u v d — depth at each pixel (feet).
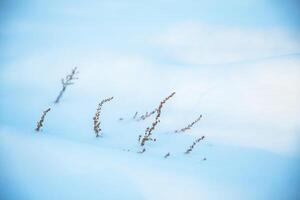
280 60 18.99
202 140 14.96
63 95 17.26
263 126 15.78
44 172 10.33
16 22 23.24
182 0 29.32
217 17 26.45
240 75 18.42
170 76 18.67
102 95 17.56
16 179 9.95
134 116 16.30
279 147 14.65
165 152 14.01
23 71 18.43
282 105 16.69
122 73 18.76
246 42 22.81
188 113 16.67
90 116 16.12
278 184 12.16
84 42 21.13
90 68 18.90
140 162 11.79
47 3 26.84
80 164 10.88
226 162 13.44
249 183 11.86
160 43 22.00
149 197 10.19
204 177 11.68
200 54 21.13
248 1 29.73
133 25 24.22
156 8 27.58
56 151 11.25
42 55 19.56
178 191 10.59
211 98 17.31
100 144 14.15
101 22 24.40
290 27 25.34
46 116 15.58
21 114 15.48
